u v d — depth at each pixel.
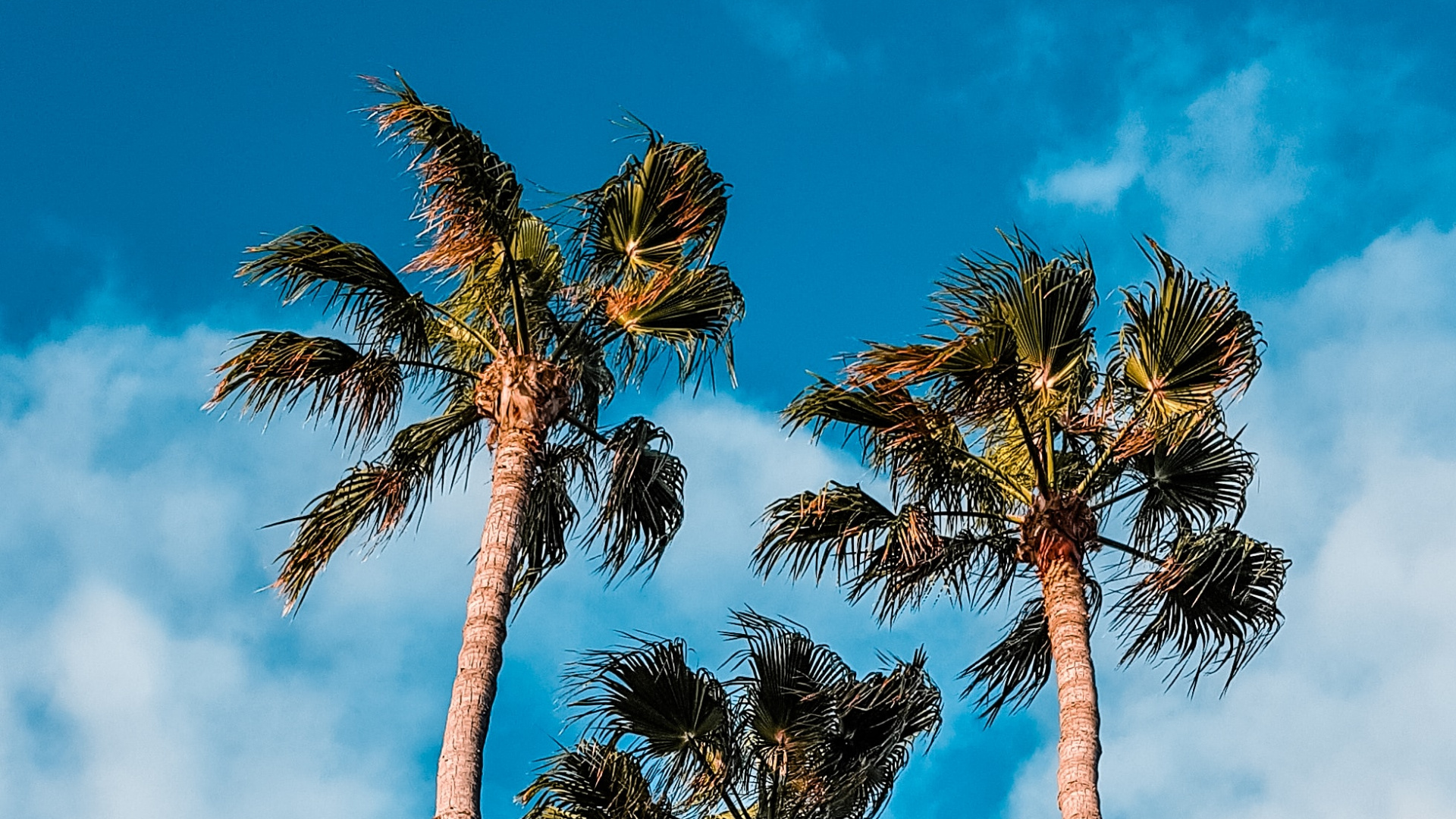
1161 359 13.02
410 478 13.41
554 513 13.36
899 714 14.31
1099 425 13.61
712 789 13.80
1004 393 12.58
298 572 13.10
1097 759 11.96
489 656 11.59
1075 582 12.95
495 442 13.01
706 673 13.68
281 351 12.99
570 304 13.86
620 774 14.12
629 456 13.26
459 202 12.74
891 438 13.19
